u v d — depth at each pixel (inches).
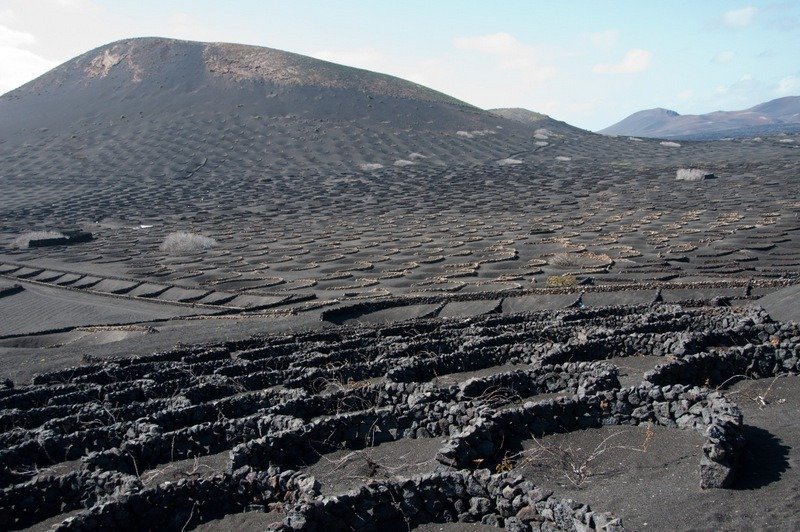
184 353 1301.7
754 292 1628.9
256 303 2174.0
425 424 705.6
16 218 4618.6
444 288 2110.0
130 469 691.4
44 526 602.5
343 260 2859.3
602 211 3769.7
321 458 668.7
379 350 1121.4
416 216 4042.8
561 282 1985.7
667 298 1663.4
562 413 655.8
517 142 7273.6
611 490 528.7
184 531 546.6
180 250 3329.2
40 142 7130.9
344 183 5516.7
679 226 3070.9
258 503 563.2
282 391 859.4
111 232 4052.7
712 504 484.4
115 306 2308.1
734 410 595.2
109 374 1160.2
